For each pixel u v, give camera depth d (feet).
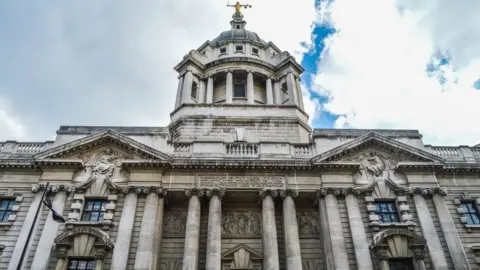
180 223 94.27
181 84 147.64
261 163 94.84
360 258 82.53
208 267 81.61
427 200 93.76
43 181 93.09
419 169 97.19
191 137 117.29
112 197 90.99
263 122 121.60
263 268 85.56
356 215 88.99
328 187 92.89
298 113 127.03
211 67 153.17
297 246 85.35
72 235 83.87
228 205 97.45
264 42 177.47
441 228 88.94
